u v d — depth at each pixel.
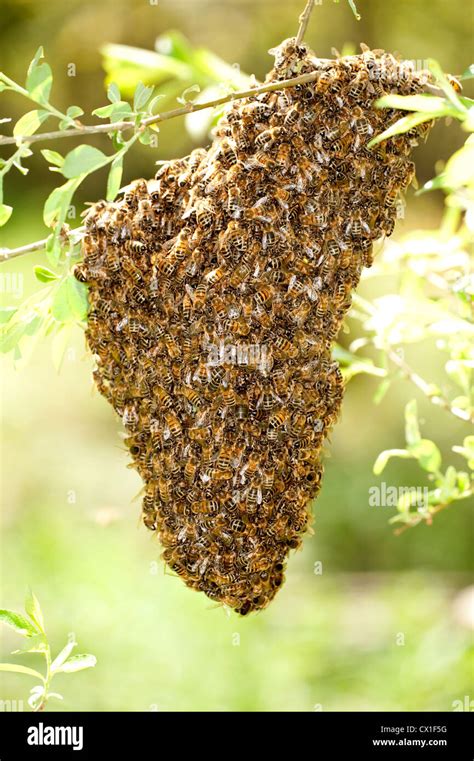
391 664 2.98
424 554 3.99
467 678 2.77
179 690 2.88
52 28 6.50
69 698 2.79
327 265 1.63
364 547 4.06
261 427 1.64
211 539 1.65
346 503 4.24
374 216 1.64
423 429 4.38
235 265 1.62
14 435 4.51
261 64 6.38
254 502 1.64
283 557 1.67
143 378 1.65
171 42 2.05
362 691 2.87
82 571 3.47
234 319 1.62
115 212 1.64
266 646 3.14
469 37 5.94
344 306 1.65
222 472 1.63
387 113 1.63
